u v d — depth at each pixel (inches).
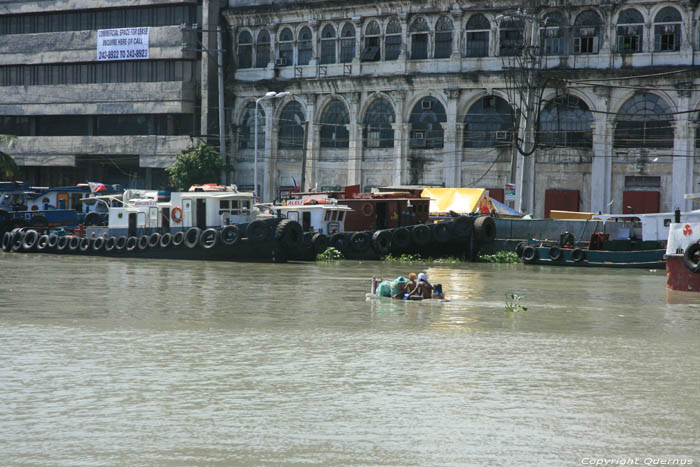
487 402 863.1
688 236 1995.6
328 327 1338.6
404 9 4141.2
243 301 1691.7
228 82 4534.9
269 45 4493.1
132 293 1828.2
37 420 791.7
